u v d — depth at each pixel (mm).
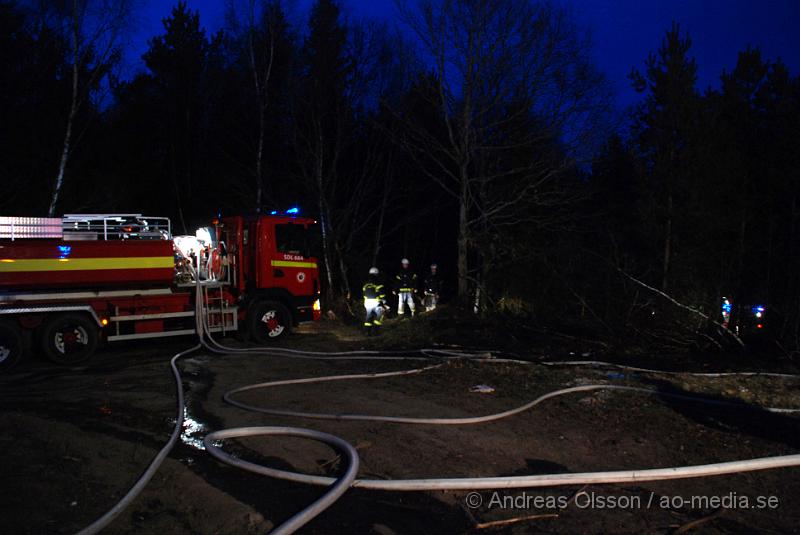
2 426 6098
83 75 16797
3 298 9844
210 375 9062
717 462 5195
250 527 3914
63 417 6516
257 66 19422
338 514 4117
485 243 16578
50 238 10445
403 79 19312
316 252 19312
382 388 8008
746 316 14062
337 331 14461
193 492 4445
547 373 8836
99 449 5434
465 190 16469
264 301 12586
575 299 15016
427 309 16531
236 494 4430
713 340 11562
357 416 6418
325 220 19516
